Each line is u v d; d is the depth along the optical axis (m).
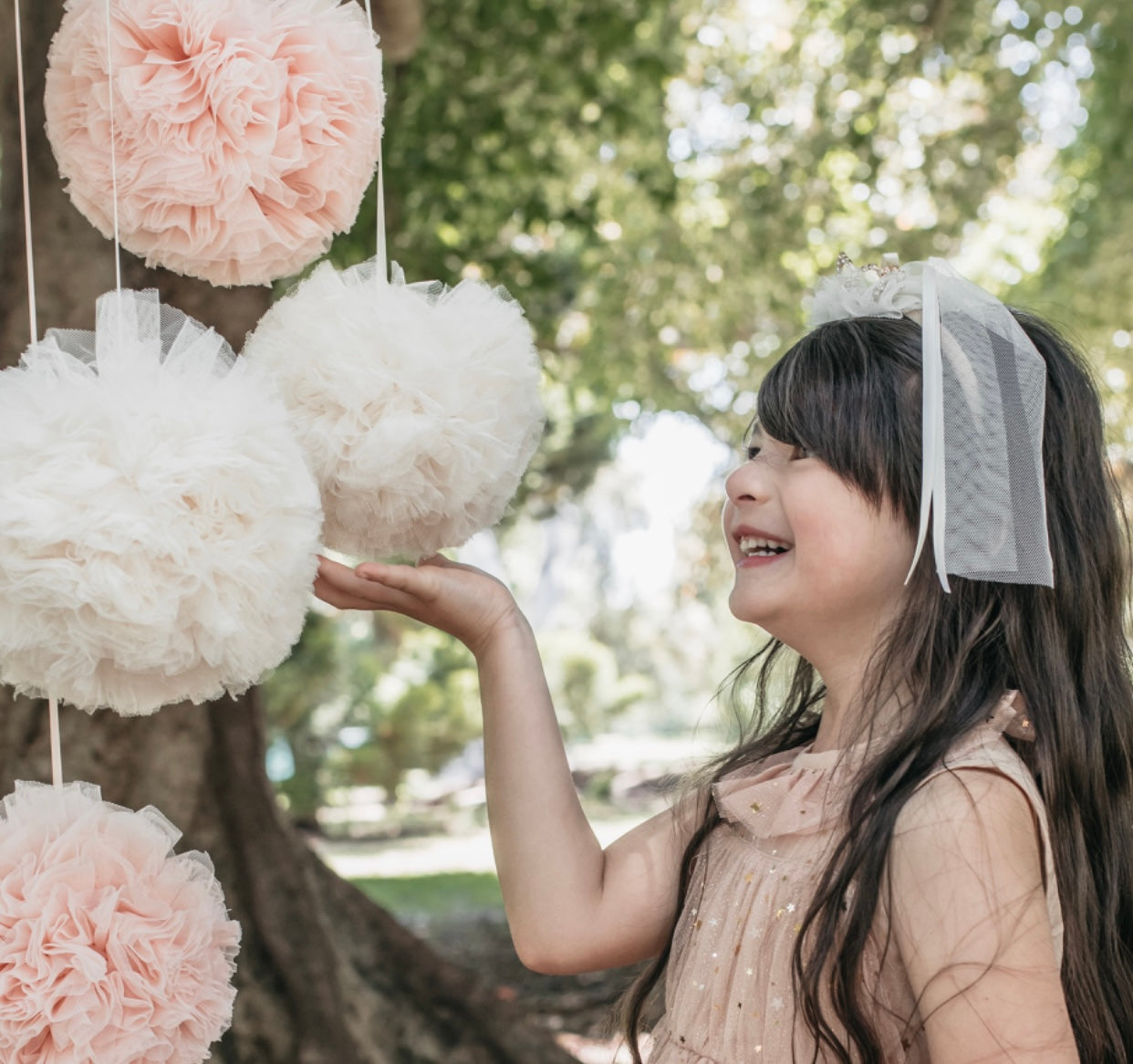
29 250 0.98
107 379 0.89
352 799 12.10
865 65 6.03
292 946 2.78
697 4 6.45
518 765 1.35
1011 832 1.09
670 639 19.86
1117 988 1.27
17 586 0.83
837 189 6.60
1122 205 6.56
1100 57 6.14
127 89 0.93
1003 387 1.23
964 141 6.37
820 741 1.31
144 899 0.94
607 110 5.30
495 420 1.01
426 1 4.34
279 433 0.90
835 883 1.14
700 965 1.25
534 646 1.36
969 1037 1.02
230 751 2.79
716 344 7.56
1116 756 1.32
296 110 0.97
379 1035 3.03
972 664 1.24
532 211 5.30
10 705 2.48
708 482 8.55
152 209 0.96
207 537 0.86
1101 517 1.35
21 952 0.89
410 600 1.28
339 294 1.01
